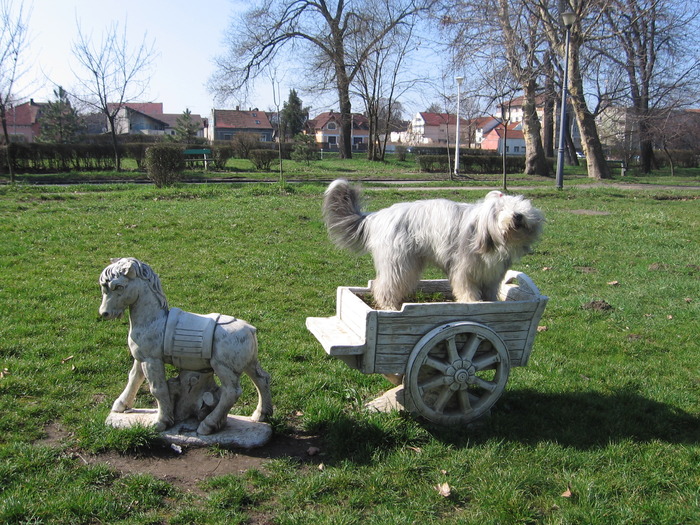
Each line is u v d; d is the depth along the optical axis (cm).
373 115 4438
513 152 8188
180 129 5244
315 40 3988
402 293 486
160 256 980
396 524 345
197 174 2742
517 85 2541
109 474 388
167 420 430
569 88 2952
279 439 449
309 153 4184
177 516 347
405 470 403
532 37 2547
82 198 1550
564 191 2197
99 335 624
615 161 4519
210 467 404
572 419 493
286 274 921
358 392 533
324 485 383
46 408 472
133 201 1502
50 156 2897
